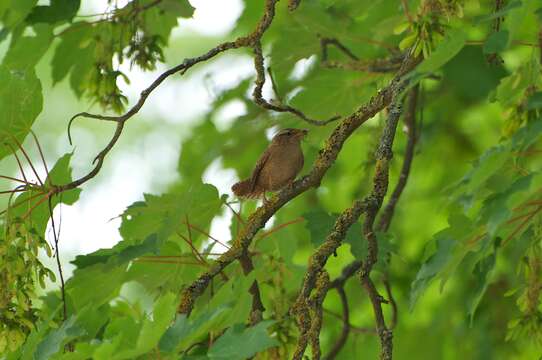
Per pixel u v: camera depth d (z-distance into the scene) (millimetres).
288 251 9703
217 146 16438
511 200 6781
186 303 8383
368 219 8312
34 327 8133
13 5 10578
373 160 12047
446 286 15961
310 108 12031
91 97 10516
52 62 11531
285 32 12266
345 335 11047
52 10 10680
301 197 17844
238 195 10594
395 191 11961
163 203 9508
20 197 9078
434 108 17391
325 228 9242
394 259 15859
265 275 9703
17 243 8195
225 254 8680
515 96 8109
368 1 11703
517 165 8039
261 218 8781
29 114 8836
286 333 8406
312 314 7789
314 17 12062
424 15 8320
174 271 9906
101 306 10188
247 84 16484
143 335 6715
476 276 8461
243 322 7648
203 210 9484
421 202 17422
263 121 15328
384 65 11680
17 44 10953
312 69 14922
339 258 16031
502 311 14148
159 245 8812
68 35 11305
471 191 6984
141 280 9883
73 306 9930
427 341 15594
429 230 17250
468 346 15133
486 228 7344
